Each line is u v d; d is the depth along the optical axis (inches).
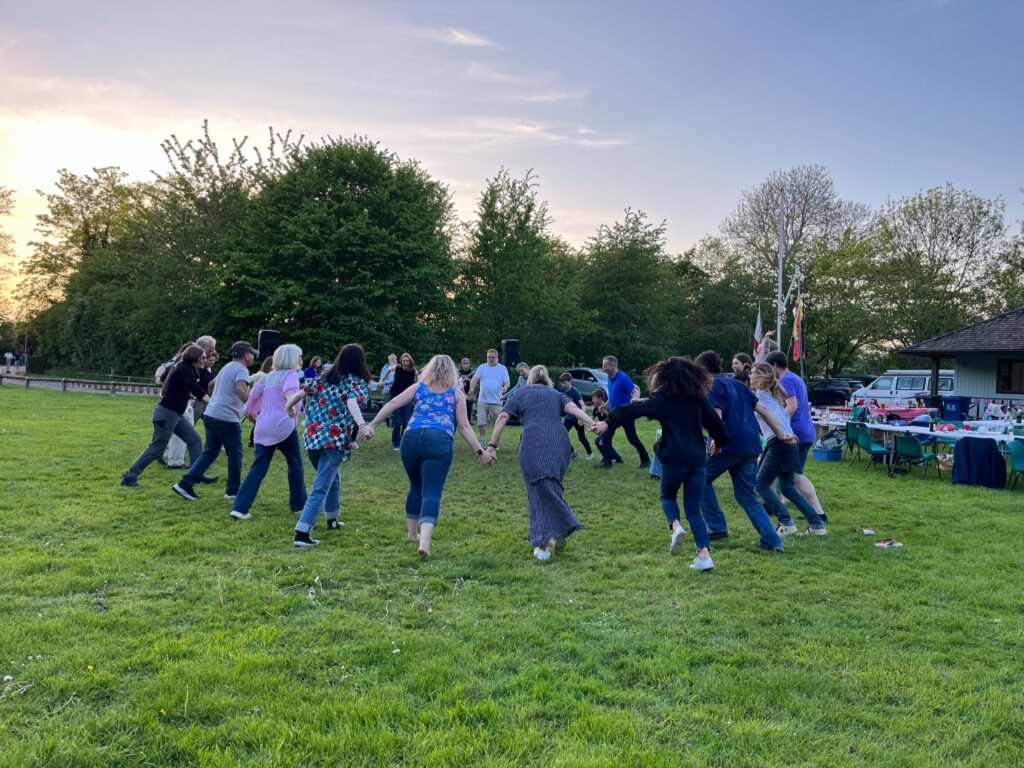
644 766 102.5
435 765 101.2
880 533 268.2
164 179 1244.5
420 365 1162.6
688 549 237.6
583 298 1588.3
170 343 1318.9
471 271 1321.4
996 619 171.6
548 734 112.2
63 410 685.3
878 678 136.0
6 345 2689.5
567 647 146.6
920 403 885.2
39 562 188.7
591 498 331.9
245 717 112.2
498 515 285.1
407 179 1144.8
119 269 1648.6
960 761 108.1
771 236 1743.4
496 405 490.6
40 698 115.8
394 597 178.7
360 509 285.4
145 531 232.1
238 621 154.5
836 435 532.7
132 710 112.7
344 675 129.7
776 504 263.3
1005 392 909.8
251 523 249.0
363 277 1064.2
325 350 1056.8
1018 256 1364.4
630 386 422.9
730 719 118.7
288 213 1100.5
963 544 251.8
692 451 212.1
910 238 1403.8
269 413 256.2
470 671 133.3
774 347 358.6
